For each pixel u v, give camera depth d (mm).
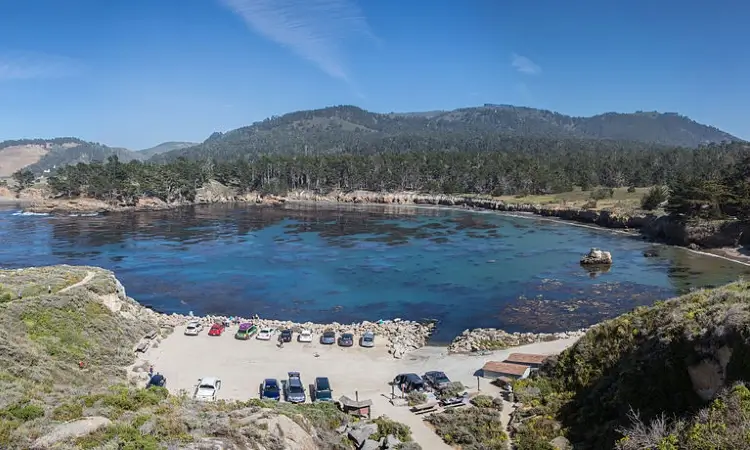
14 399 22266
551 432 26141
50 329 38812
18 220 154000
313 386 37094
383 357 44250
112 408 23047
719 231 105188
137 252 100500
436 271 84438
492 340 49469
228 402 31234
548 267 88188
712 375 20250
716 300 25141
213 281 77688
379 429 27438
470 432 27500
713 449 16047
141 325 48562
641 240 119312
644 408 22734
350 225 146125
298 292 71625
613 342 30688
